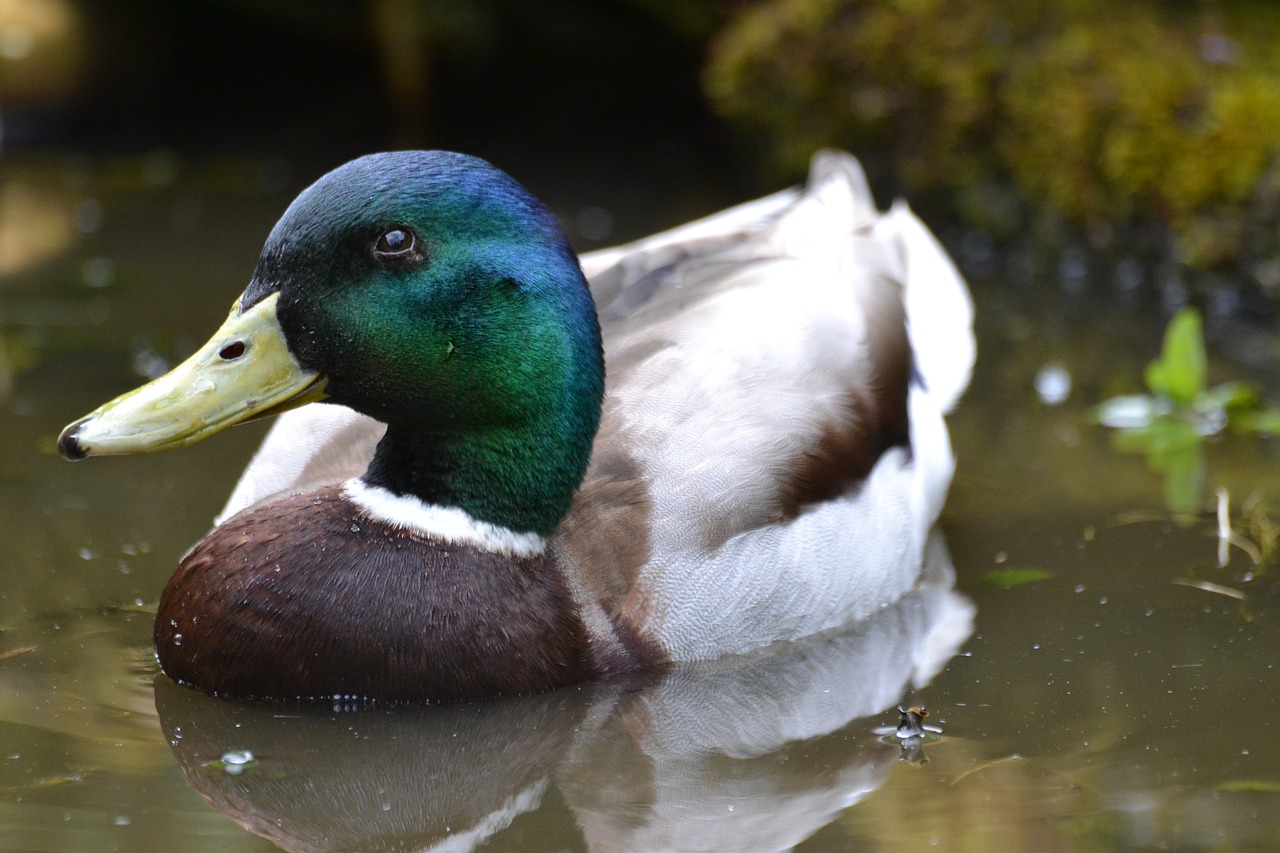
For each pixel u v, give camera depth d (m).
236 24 18.06
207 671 7.21
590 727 7.14
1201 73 13.30
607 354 8.40
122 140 17.17
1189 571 8.66
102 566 8.48
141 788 6.43
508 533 7.41
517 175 16.11
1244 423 10.69
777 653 7.92
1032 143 13.91
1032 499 9.68
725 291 9.05
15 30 16.86
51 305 12.38
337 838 6.15
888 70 14.42
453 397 7.22
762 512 7.86
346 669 7.14
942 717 7.14
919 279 10.63
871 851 5.96
